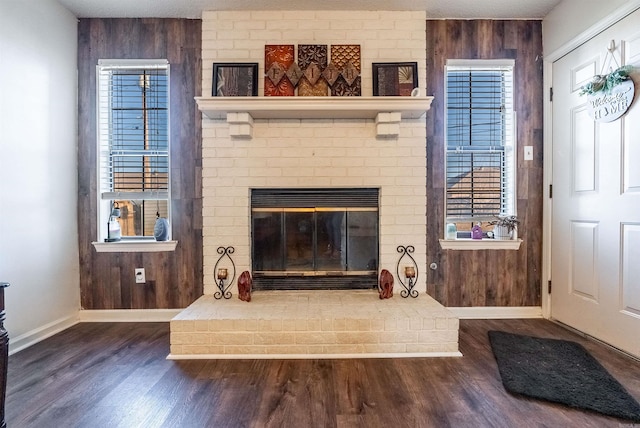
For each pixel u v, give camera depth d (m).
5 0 2.11
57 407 1.56
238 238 2.65
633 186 2.00
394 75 2.58
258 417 1.48
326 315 2.14
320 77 2.58
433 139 2.76
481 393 1.66
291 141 2.64
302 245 2.70
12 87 2.16
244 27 2.61
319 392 1.68
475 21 2.75
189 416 1.49
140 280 2.76
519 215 2.79
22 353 2.13
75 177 2.71
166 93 2.79
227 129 2.63
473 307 2.79
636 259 1.98
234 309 2.26
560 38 2.55
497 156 2.83
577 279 2.43
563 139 2.56
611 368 1.89
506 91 2.82
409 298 2.51
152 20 2.73
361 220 2.71
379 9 2.61
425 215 2.68
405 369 1.91
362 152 2.64
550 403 1.57
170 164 2.76
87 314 2.75
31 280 2.30
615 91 2.07
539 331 2.47
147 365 1.97
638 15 1.97
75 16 2.69
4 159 2.11
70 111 2.66
